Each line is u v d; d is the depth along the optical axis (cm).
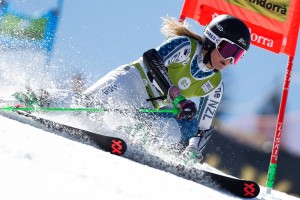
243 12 1981
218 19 1466
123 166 913
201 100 1606
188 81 1532
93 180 680
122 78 1538
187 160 1498
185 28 1519
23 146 735
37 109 1359
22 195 521
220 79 1577
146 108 1547
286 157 4356
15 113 1272
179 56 1488
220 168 4141
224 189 1252
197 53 1509
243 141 4241
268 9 1964
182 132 1557
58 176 636
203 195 898
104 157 941
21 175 588
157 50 1478
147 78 1547
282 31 1939
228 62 1475
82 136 1236
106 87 1523
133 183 760
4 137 757
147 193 712
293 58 1845
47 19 2666
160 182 873
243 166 4175
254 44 1980
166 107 1580
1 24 2575
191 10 1978
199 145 1570
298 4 1942
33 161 668
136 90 1545
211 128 1612
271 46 1952
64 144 920
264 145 4247
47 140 888
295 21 1931
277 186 4303
